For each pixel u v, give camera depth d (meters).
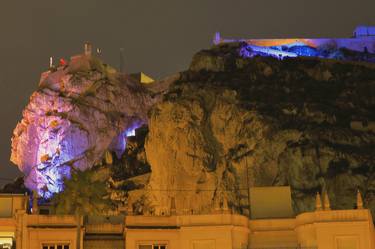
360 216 76.19
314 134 199.38
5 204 86.94
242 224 79.12
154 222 78.81
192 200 194.25
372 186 182.75
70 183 89.88
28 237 77.19
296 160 192.62
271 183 194.50
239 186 194.50
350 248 75.38
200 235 77.56
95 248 79.12
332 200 182.62
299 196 185.00
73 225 78.81
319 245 76.00
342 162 190.75
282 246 80.06
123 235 80.00
